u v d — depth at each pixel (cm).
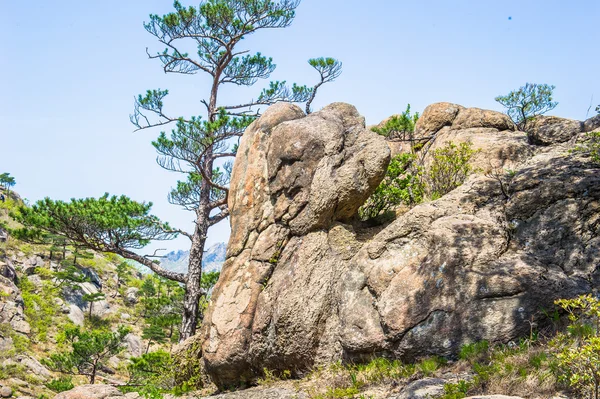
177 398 1195
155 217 2219
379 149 1090
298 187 1116
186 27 2411
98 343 3400
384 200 1244
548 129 1393
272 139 1175
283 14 2453
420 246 938
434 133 1567
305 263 1059
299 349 1002
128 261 9012
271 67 2545
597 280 798
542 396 628
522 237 900
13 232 2106
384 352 886
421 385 735
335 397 836
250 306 1097
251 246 1165
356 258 1009
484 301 827
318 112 1225
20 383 3972
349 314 946
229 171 2439
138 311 6850
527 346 755
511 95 1540
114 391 1223
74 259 7425
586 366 595
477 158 1360
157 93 2366
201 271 2158
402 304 877
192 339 1316
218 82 2473
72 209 1997
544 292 798
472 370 756
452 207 975
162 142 2022
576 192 901
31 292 6219
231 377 1117
